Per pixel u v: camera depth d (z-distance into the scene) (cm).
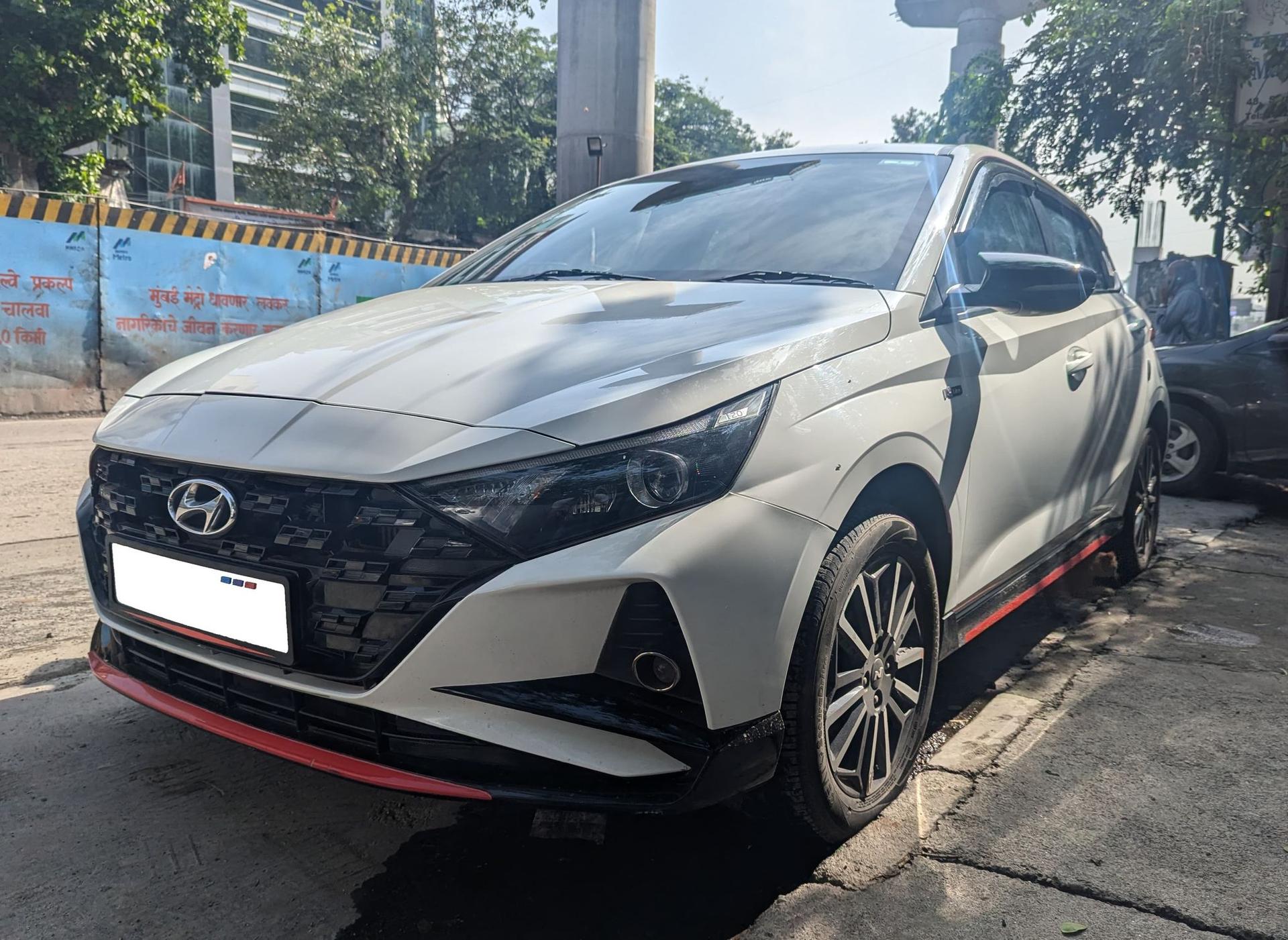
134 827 216
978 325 262
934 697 296
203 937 178
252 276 1135
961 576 248
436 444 168
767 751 178
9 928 180
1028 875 197
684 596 163
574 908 188
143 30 1568
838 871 199
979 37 1931
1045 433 294
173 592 195
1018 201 330
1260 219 1130
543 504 163
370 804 229
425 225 3241
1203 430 645
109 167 1850
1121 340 377
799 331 203
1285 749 257
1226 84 1062
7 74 1439
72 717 272
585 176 1370
